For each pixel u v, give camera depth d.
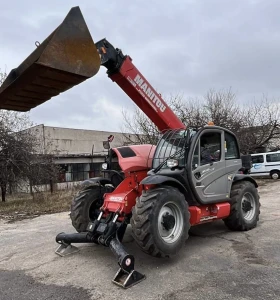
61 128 28.67
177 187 4.61
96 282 3.73
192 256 4.50
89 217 5.30
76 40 3.24
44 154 13.89
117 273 3.71
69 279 3.86
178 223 4.29
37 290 3.59
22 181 12.91
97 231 4.29
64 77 3.28
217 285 3.48
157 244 3.91
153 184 4.22
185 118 17.05
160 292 3.37
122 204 4.39
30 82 3.35
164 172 4.65
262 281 3.54
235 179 5.83
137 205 4.02
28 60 3.31
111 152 5.57
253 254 4.48
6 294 3.51
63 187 22.27
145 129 16.94
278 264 4.05
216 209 5.19
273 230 5.82
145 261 4.34
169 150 4.95
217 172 5.22
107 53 4.45
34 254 4.96
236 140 5.87
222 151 5.39
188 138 4.82
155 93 5.02
